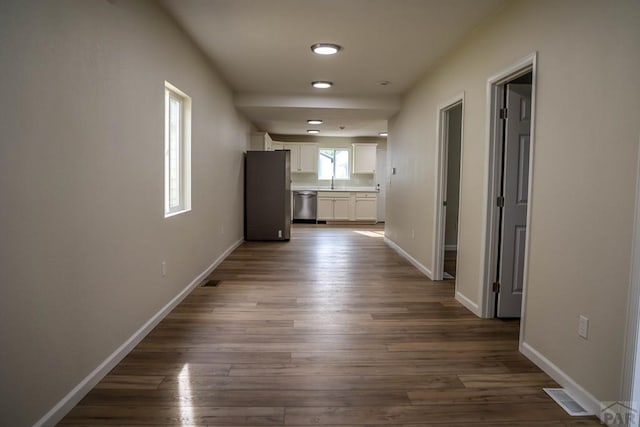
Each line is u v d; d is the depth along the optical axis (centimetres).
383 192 1079
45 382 174
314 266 518
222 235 538
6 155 149
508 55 284
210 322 312
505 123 313
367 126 850
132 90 254
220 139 511
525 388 219
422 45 382
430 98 467
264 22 332
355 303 366
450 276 471
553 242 229
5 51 147
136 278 265
